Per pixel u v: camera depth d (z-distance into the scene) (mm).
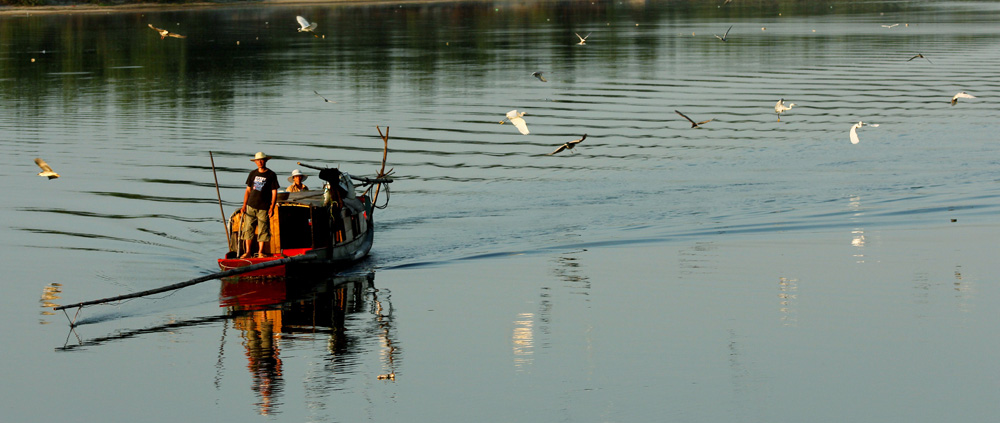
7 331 18781
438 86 53219
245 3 138250
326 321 19375
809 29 89562
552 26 97812
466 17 115750
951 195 28672
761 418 14688
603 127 40812
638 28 93125
